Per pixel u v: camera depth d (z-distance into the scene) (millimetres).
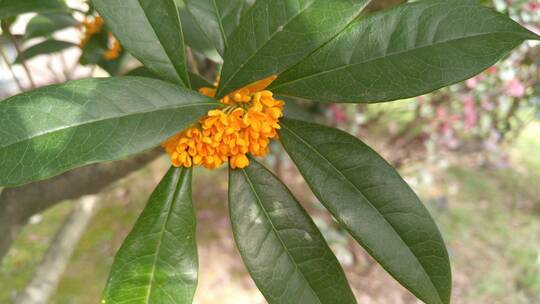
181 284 229
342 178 235
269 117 227
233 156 233
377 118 996
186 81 239
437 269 225
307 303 239
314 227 245
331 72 225
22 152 191
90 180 407
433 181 1233
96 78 206
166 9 233
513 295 936
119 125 203
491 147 997
